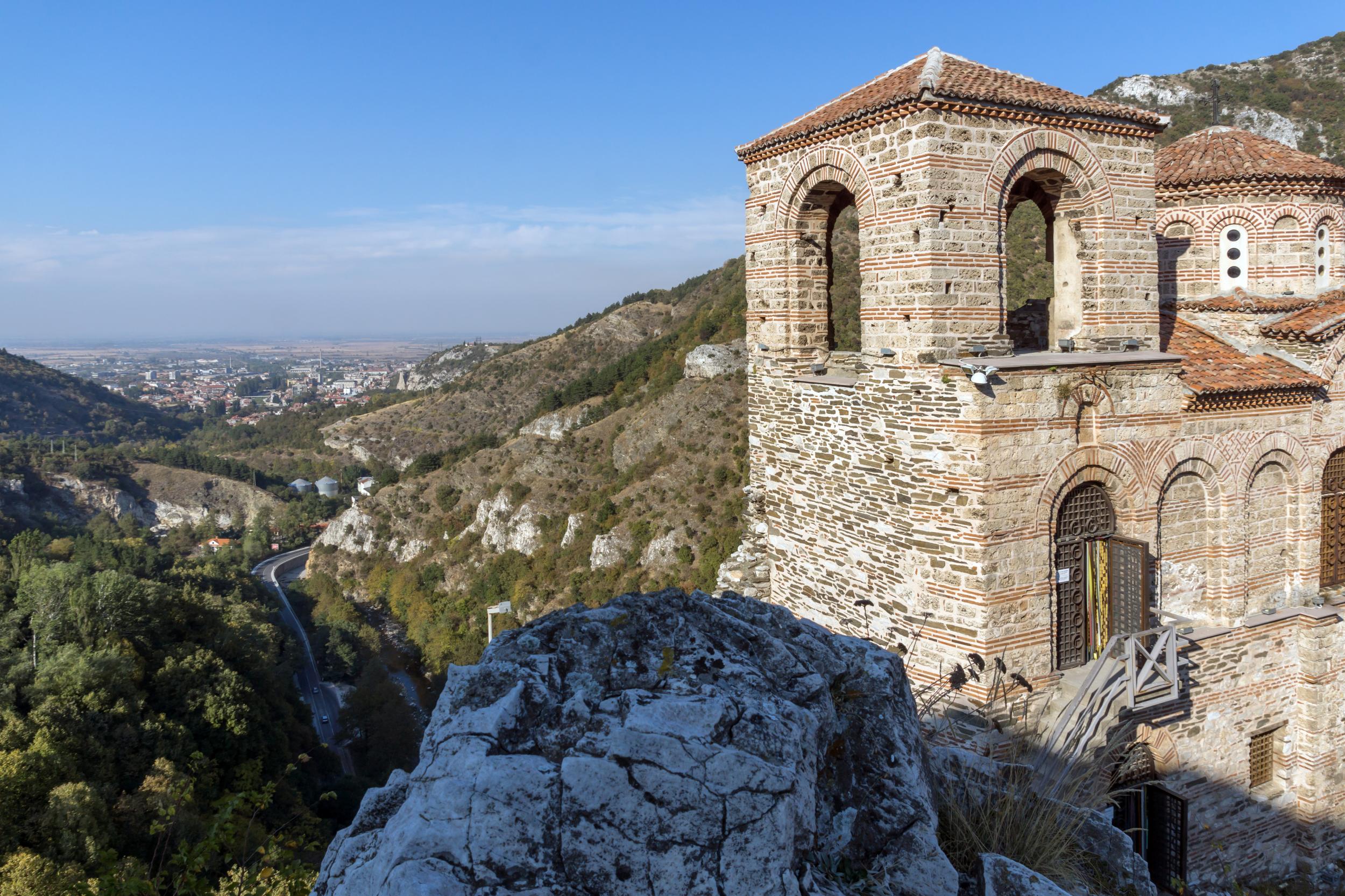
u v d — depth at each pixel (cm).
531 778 568
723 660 713
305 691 8700
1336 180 2103
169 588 6312
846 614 1792
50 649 5072
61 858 3266
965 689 1525
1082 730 1372
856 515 1739
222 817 1141
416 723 6962
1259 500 1836
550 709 643
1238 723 1816
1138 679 1489
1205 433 1719
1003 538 1501
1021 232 5475
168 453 18662
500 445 13825
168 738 4612
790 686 737
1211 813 1791
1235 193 2148
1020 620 1527
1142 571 1580
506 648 725
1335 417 1878
